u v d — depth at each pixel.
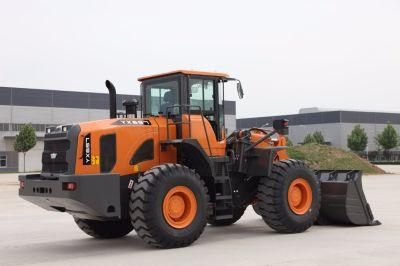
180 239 8.65
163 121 9.53
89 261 7.84
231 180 10.27
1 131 55.19
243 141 10.25
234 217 11.54
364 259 7.48
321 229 10.70
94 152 8.62
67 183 8.09
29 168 56.69
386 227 10.90
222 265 7.26
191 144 9.11
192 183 8.87
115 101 9.86
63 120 58.72
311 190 10.37
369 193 20.05
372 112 85.56
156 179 8.49
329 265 7.12
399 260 7.39
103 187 8.37
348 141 75.38
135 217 8.43
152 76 10.02
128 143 8.98
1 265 7.66
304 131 87.94
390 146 75.75
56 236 10.62
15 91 56.09
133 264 7.50
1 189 25.58
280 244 8.92
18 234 10.92
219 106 10.09
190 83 9.68
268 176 10.00
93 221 9.95
